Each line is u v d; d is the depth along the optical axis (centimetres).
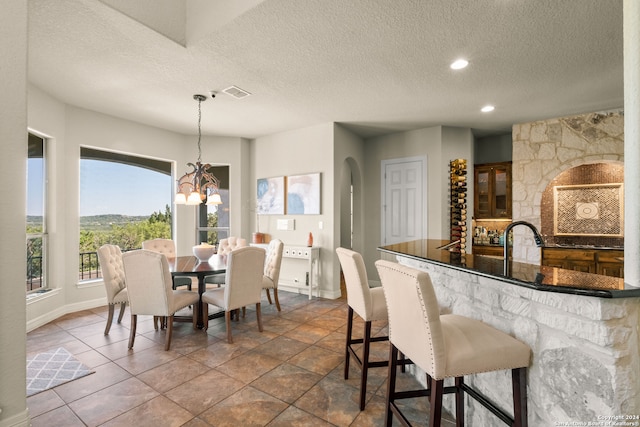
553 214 460
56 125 364
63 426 176
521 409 133
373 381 227
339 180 472
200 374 235
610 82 311
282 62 273
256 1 200
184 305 299
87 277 417
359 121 451
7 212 116
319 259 470
